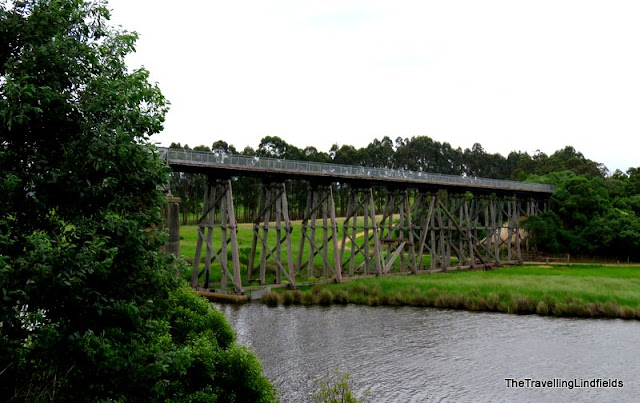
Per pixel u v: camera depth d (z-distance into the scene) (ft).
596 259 205.26
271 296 110.83
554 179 258.37
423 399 59.93
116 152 29.55
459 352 78.43
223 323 56.90
